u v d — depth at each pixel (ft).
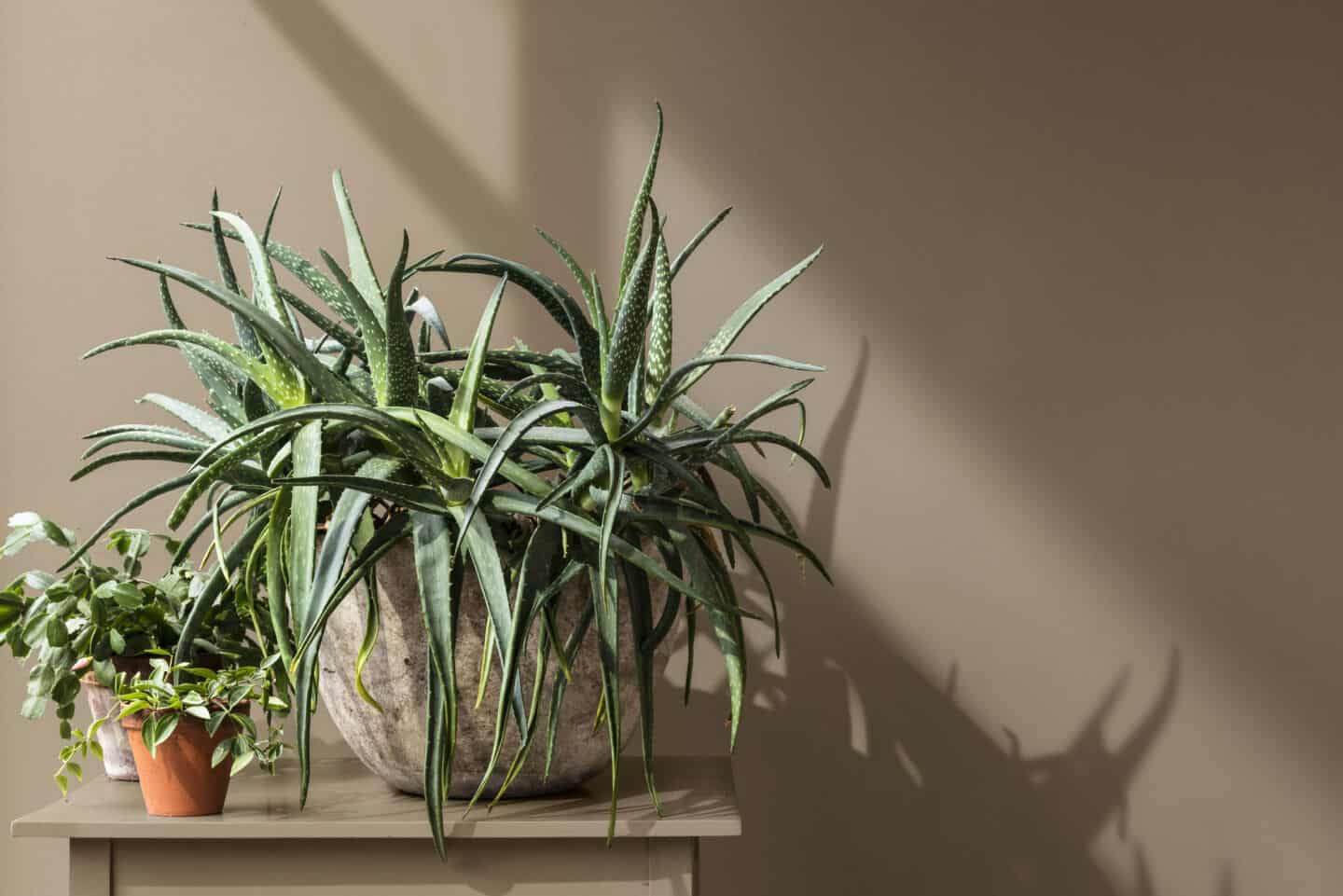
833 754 4.44
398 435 2.91
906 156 4.53
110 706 3.47
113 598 3.24
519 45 4.49
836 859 4.42
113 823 2.99
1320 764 4.45
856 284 4.51
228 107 4.42
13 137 4.37
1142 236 4.55
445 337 3.67
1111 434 4.52
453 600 3.02
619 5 4.51
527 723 3.09
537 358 3.32
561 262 4.47
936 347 4.52
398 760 3.21
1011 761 4.46
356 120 4.45
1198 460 4.51
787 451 4.49
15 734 4.30
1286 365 4.53
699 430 3.41
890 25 4.55
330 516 3.24
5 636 3.35
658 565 3.00
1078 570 4.49
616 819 3.08
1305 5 4.58
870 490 4.49
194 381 4.39
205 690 3.07
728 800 3.33
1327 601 4.49
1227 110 4.57
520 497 3.04
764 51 4.53
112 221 4.38
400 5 4.47
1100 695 4.47
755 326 4.50
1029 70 4.56
